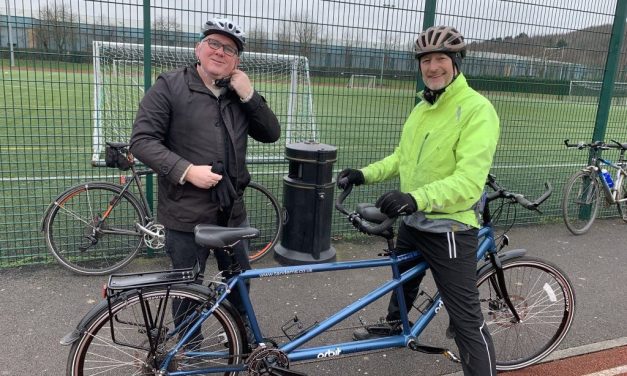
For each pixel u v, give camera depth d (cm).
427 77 238
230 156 255
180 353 233
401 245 282
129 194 426
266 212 475
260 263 452
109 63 507
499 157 799
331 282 412
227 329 242
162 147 240
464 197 223
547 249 514
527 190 726
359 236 524
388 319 294
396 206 214
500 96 564
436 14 508
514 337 329
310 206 429
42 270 410
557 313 308
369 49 502
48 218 402
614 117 936
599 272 458
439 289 256
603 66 594
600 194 594
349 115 639
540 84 577
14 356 292
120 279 225
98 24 411
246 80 252
